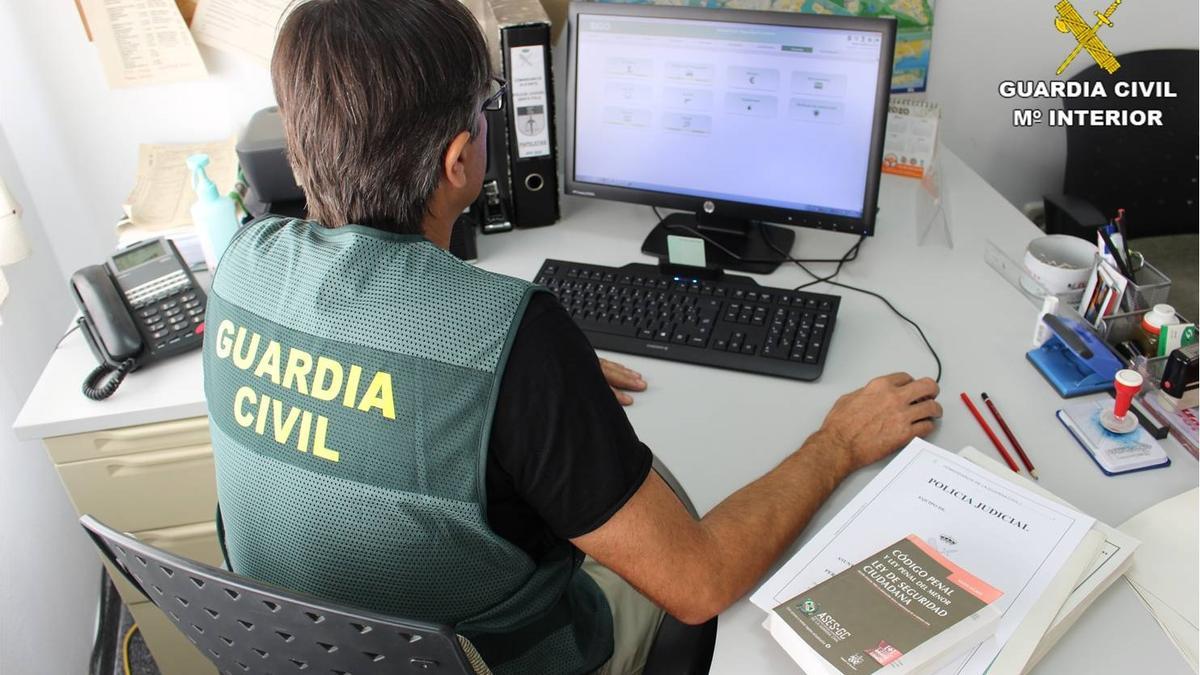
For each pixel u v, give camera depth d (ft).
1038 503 3.25
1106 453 3.66
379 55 2.61
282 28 2.75
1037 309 4.70
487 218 5.56
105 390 4.36
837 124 4.75
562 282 4.90
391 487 2.64
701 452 3.86
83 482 4.62
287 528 2.80
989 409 3.99
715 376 4.33
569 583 3.62
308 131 2.71
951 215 5.64
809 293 4.66
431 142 2.71
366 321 2.61
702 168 5.16
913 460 3.51
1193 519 3.33
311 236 2.84
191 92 5.86
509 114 5.23
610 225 5.65
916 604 2.82
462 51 2.73
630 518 2.77
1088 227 6.02
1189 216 6.89
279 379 2.72
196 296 4.70
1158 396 3.84
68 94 5.72
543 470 2.65
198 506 4.85
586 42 5.12
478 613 2.98
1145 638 2.93
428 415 2.57
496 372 2.55
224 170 5.79
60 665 5.45
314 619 2.52
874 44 4.52
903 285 4.95
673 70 4.99
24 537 5.28
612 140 5.29
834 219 4.95
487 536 2.72
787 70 4.75
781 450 3.86
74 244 6.22
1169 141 6.64
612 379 4.25
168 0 5.49
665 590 2.94
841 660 2.66
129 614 6.39
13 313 5.48
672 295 4.74
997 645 2.78
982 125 7.08
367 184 2.72
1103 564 3.07
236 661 2.93
